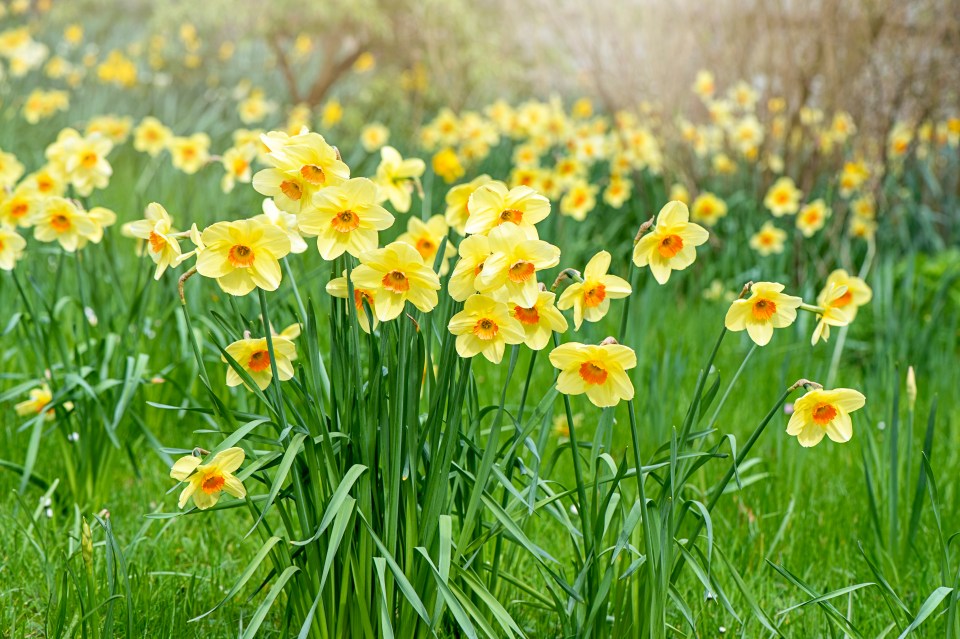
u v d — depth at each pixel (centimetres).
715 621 252
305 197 189
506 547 281
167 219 203
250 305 359
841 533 312
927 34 615
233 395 381
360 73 1048
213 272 188
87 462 320
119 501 326
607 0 683
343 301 201
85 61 1017
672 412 380
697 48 675
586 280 190
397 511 200
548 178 540
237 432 198
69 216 302
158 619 237
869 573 285
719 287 537
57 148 337
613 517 216
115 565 248
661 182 695
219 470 197
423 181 633
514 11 839
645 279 582
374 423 201
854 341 507
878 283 490
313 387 201
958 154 663
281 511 209
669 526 200
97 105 891
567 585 206
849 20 614
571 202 508
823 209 555
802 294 525
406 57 912
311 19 896
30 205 318
